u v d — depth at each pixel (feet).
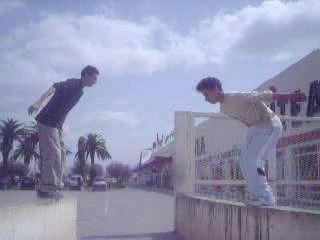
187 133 35.27
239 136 27.61
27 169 255.09
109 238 34.55
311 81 61.41
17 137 240.53
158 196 131.64
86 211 65.26
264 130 20.13
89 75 22.17
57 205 21.49
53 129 22.13
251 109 20.06
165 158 164.66
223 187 28.96
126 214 59.26
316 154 21.89
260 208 18.53
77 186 224.33
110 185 315.58
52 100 22.09
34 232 17.29
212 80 19.99
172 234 35.65
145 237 34.78
